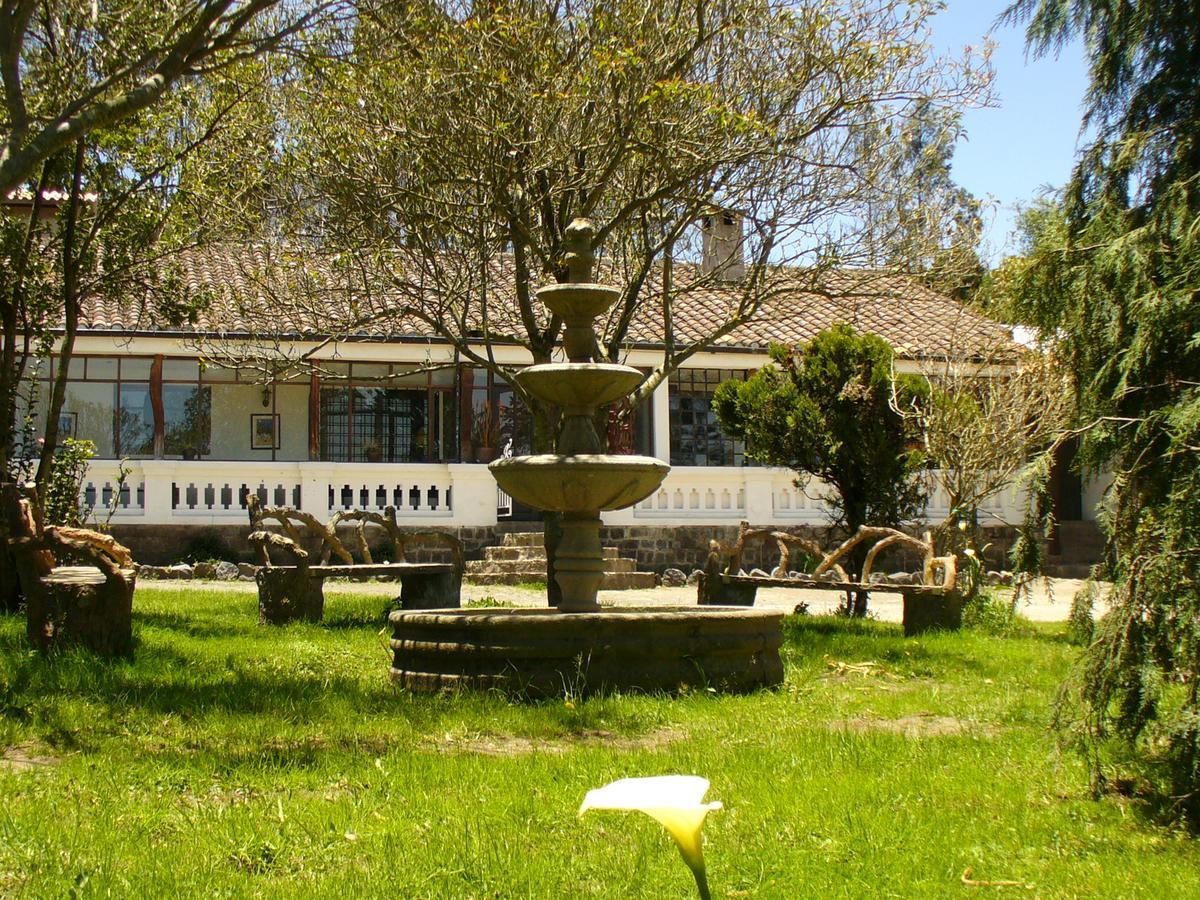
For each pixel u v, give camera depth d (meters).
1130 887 4.01
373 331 20.66
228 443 24.62
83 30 10.90
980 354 15.70
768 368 15.51
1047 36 5.85
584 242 8.65
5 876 3.83
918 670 9.12
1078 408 5.33
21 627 9.27
